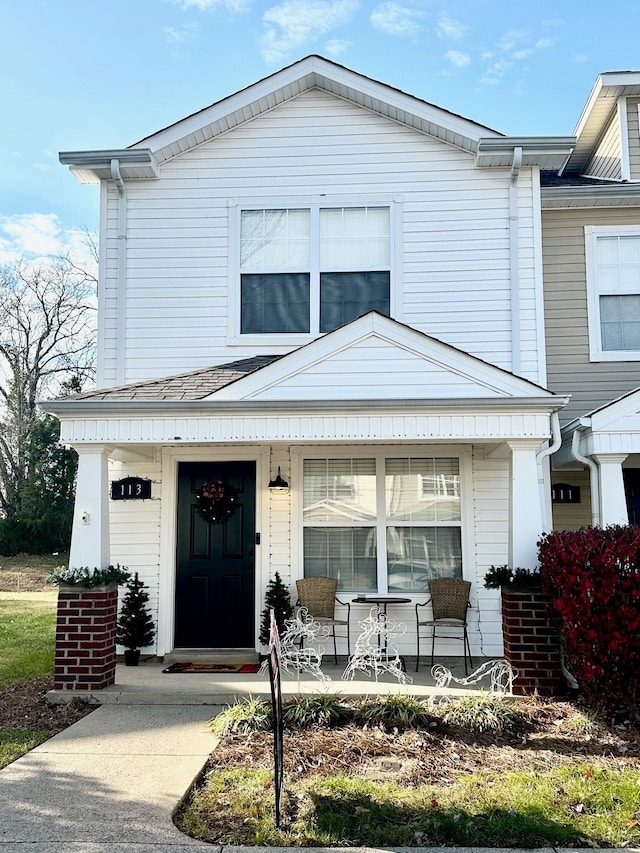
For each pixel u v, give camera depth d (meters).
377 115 9.37
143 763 5.04
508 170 9.23
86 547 7.02
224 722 5.81
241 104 9.17
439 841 3.92
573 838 3.92
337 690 6.75
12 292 32.31
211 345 9.13
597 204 9.61
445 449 8.86
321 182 9.32
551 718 6.03
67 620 6.87
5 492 31.88
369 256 9.20
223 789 4.60
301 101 9.44
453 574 8.72
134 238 9.32
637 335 9.51
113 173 9.06
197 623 8.80
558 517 9.38
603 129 11.22
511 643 6.73
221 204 9.34
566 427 8.38
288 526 8.80
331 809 4.24
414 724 5.77
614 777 4.72
